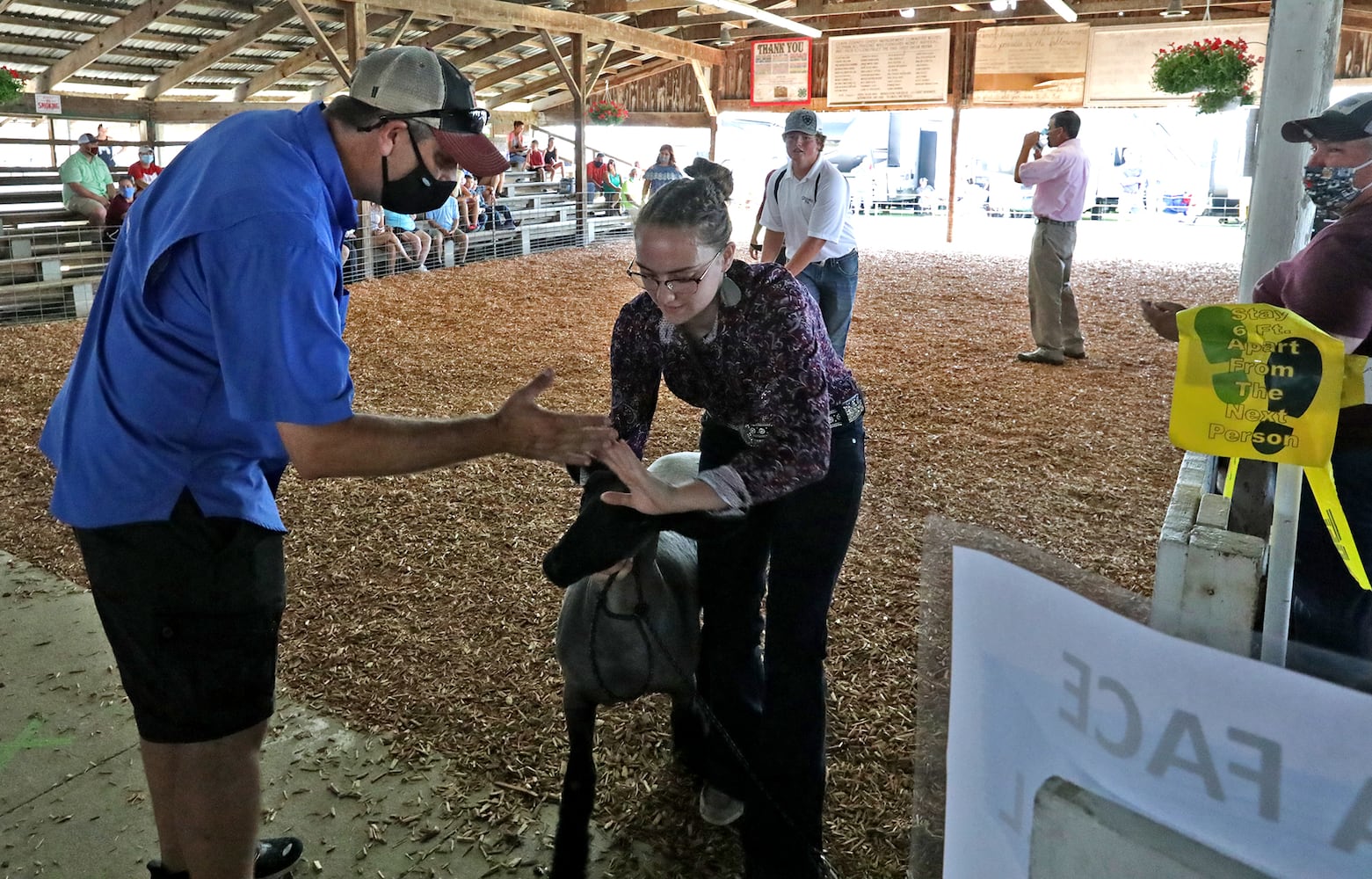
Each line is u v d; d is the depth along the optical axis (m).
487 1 12.93
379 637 3.15
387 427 1.53
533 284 11.14
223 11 13.12
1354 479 2.17
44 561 3.71
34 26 11.85
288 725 2.69
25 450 4.98
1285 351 1.15
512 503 4.32
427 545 3.87
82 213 10.27
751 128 23.06
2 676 2.91
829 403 1.78
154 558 1.64
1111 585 0.63
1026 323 8.71
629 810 2.35
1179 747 0.56
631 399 1.98
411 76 1.58
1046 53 15.16
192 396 1.60
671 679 2.07
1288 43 1.87
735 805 2.27
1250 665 0.52
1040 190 6.86
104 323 1.66
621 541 1.72
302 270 1.45
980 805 0.68
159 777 1.86
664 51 16.50
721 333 1.77
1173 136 21.39
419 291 10.49
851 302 5.61
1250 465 1.61
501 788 2.43
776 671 1.94
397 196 1.68
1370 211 1.91
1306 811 0.52
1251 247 2.02
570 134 22.72
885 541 3.88
